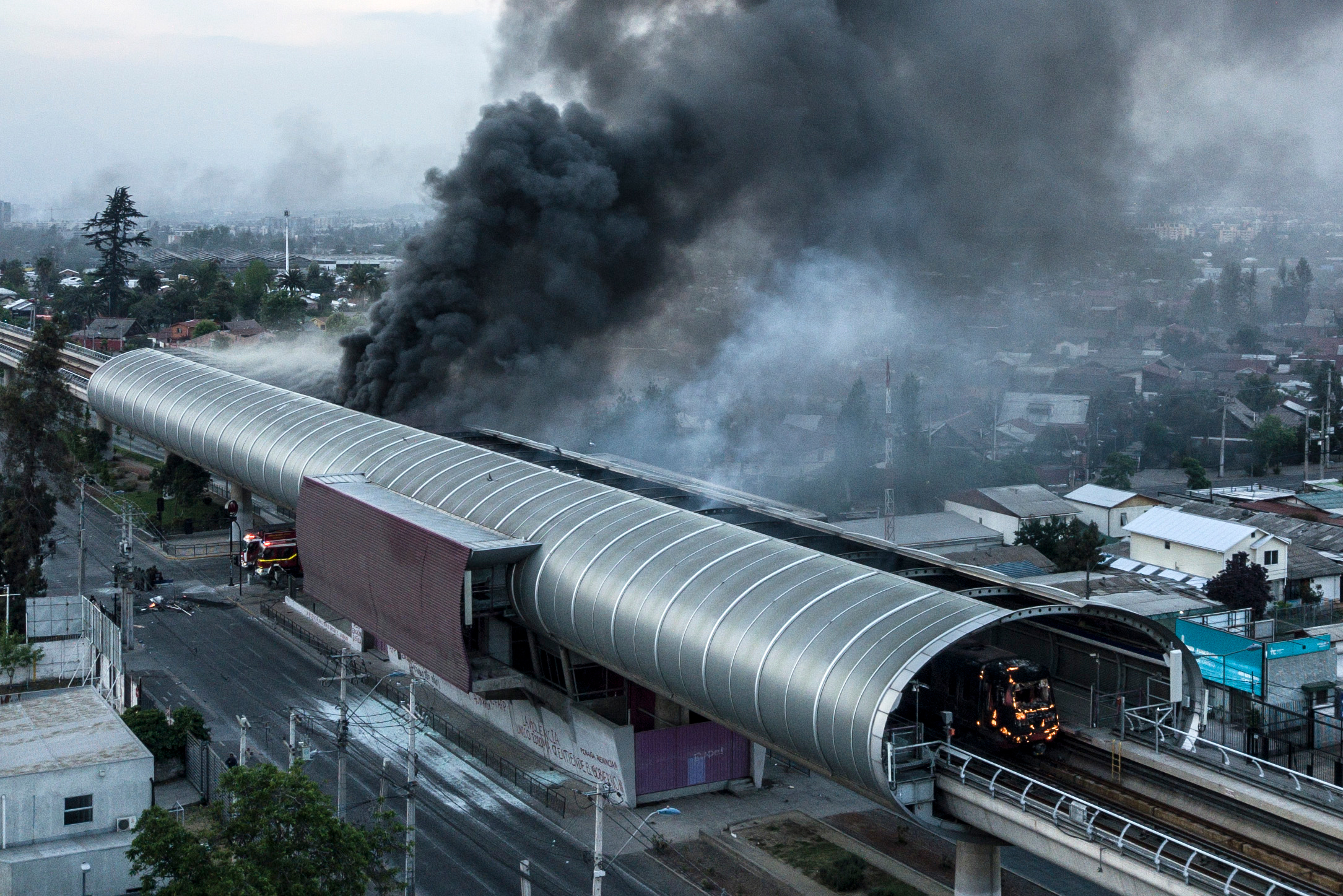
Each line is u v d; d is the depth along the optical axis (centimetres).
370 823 3778
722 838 3769
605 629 3756
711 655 3369
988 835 3025
